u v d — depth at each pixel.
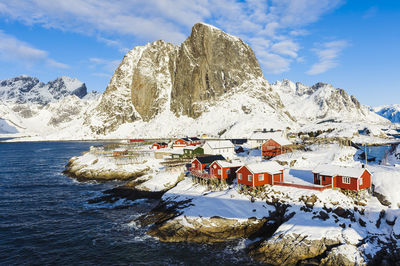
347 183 36.97
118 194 52.56
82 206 46.59
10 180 68.81
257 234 32.84
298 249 27.48
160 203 45.00
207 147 76.62
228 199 39.06
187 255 29.23
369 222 32.16
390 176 38.50
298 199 35.53
